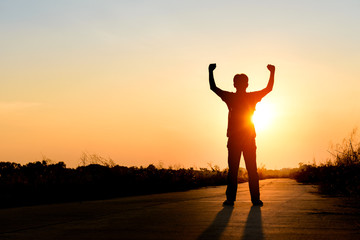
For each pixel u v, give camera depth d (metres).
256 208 6.88
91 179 15.08
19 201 10.87
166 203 8.35
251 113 7.66
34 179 13.97
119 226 5.11
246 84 7.77
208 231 4.58
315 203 7.75
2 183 13.30
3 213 7.17
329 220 5.34
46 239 4.32
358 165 11.89
